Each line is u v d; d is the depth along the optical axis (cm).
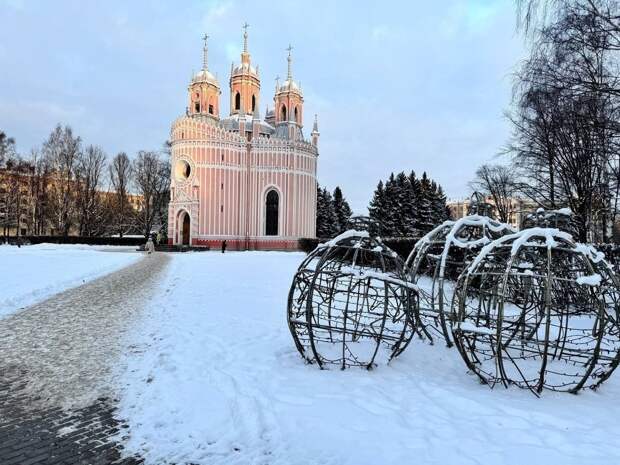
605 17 883
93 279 1781
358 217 681
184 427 459
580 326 948
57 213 5484
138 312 1075
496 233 845
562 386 580
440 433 434
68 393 557
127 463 396
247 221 4906
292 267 2316
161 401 525
